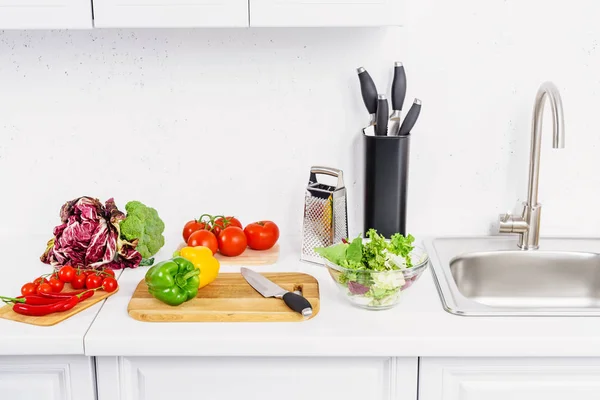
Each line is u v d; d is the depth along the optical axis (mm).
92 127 1864
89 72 1830
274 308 1448
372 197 1785
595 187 1895
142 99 1850
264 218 1936
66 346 1361
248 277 1589
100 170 1893
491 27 1803
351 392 1423
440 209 1920
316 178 1780
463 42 1812
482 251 1797
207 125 1869
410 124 1754
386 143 1738
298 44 1817
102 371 1408
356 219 1939
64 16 1479
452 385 1414
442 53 1820
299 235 1943
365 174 1790
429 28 1806
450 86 1839
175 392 1427
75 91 1842
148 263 1717
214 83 1842
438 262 1708
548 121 1855
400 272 1430
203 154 1888
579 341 1342
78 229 1652
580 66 1819
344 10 1483
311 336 1356
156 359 1409
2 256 1771
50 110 1851
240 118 1866
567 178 1890
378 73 1838
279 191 1918
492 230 1932
